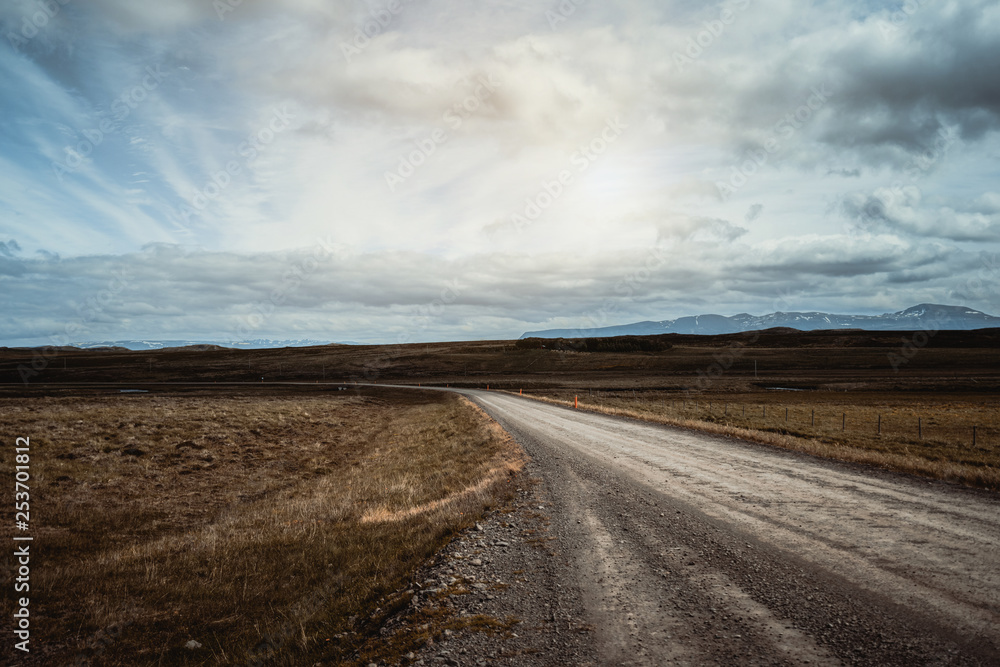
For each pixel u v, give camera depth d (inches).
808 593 202.5
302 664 171.3
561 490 415.5
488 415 1162.6
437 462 669.9
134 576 285.7
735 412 1485.0
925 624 172.6
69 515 446.3
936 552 244.1
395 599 210.7
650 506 356.8
